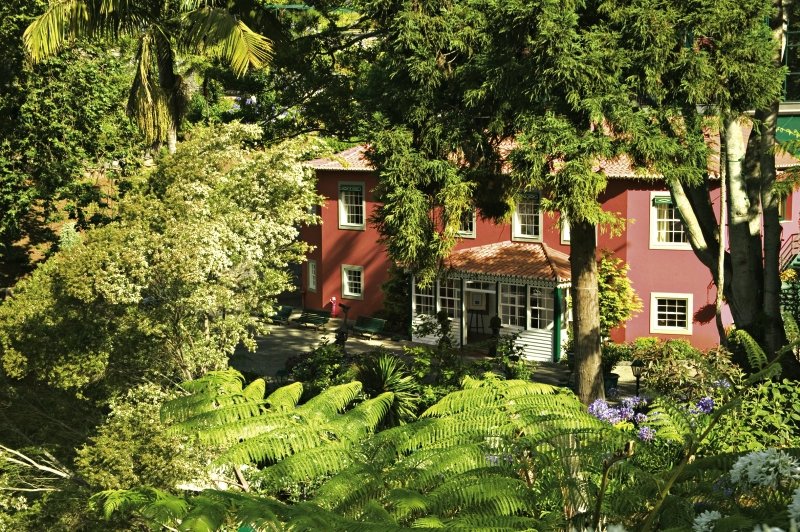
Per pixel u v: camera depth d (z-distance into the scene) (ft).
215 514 18.80
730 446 32.96
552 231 109.40
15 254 93.45
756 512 17.63
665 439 29.76
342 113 94.68
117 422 46.50
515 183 57.82
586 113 55.47
